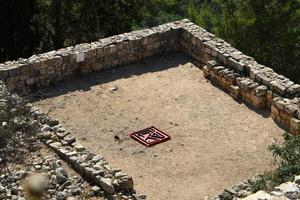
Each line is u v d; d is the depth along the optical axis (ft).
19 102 53.57
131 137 56.75
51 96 62.85
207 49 67.77
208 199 48.42
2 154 48.14
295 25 98.22
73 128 57.82
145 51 69.87
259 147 55.26
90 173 46.42
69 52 65.51
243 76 63.26
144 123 58.85
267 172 48.11
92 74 66.85
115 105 61.62
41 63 63.57
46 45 103.50
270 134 57.06
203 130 57.93
